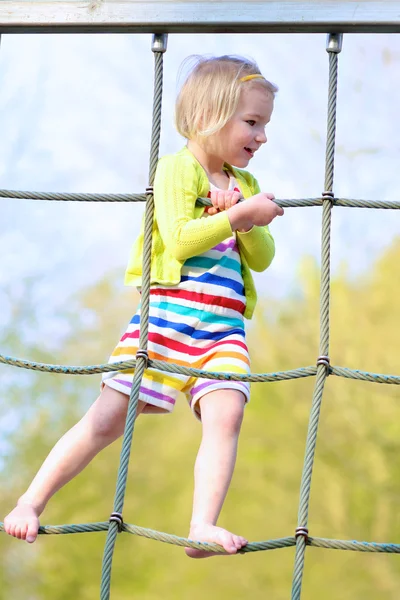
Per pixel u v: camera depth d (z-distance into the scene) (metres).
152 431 15.81
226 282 4.74
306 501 4.17
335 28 4.46
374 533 14.05
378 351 14.97
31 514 4.43
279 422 14.85
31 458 16.33
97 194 4.61
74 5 4.54
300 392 14.97
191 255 4.59
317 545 4.12
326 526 14.18
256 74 4.92
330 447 14.52
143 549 15.01
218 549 4.10
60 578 15.01
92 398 17.02
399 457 14.37
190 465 15.56
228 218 4.54
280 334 15.62
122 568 14.93
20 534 4.36
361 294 15.63
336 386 14.85
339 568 13.89
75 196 4.61
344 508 14.18
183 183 4.71
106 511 15.31
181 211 4.63
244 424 14.93
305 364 15.30
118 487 4.21
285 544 4.14
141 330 4.39
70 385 17.02
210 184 4.86
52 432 16.59
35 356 17.41
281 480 14.55
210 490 4.32
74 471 4.59
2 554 15.23
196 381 4.63
